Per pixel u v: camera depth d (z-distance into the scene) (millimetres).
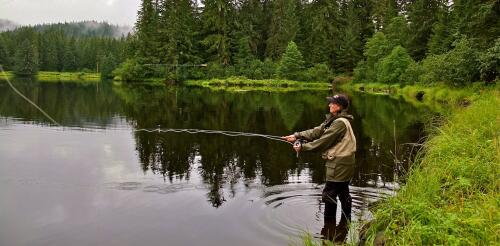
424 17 45156
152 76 56375
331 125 5289
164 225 5117
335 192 5285
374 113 18312
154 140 10609
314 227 5020
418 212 3916
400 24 48406
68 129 12414
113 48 90062
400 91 35094
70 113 16734
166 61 54719
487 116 8727
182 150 9406
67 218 5324
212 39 55781
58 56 88812
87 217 5363
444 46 37438
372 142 10844
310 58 57094
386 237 3846
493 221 3375
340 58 55531
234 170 7734
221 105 21812
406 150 9758
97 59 87500
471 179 4824
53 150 9250
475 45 24078
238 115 17031
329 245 4328
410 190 4867
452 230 3363
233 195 6262
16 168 7660
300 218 5320
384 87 39719
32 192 6328
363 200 6008
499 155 5047
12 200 5957
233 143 10312
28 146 9625
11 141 10203
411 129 13242
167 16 57219
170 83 52156
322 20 57281
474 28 24922
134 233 4887
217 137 11148
